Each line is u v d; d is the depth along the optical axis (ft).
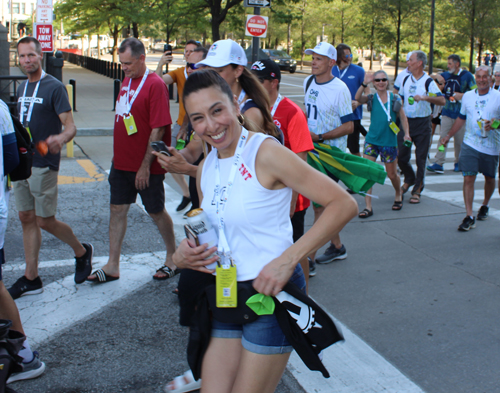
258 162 7.00
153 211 15.01
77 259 14.80
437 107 32.58
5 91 40.96
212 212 7.30
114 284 15.15
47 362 11.24
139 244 18.45
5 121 9.90
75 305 13.83
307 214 23.06
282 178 6.93
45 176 13.48
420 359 11.69
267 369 7.11
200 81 6.88
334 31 154.10
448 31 104.06
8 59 43.34
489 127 19.94
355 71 26.32
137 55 13.99
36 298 14.19
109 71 97.25
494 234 20.62
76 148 35.04
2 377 8.09
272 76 12.09
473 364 11.55
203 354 7.56
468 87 31.81
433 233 20.66
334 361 11.50
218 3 78.18
